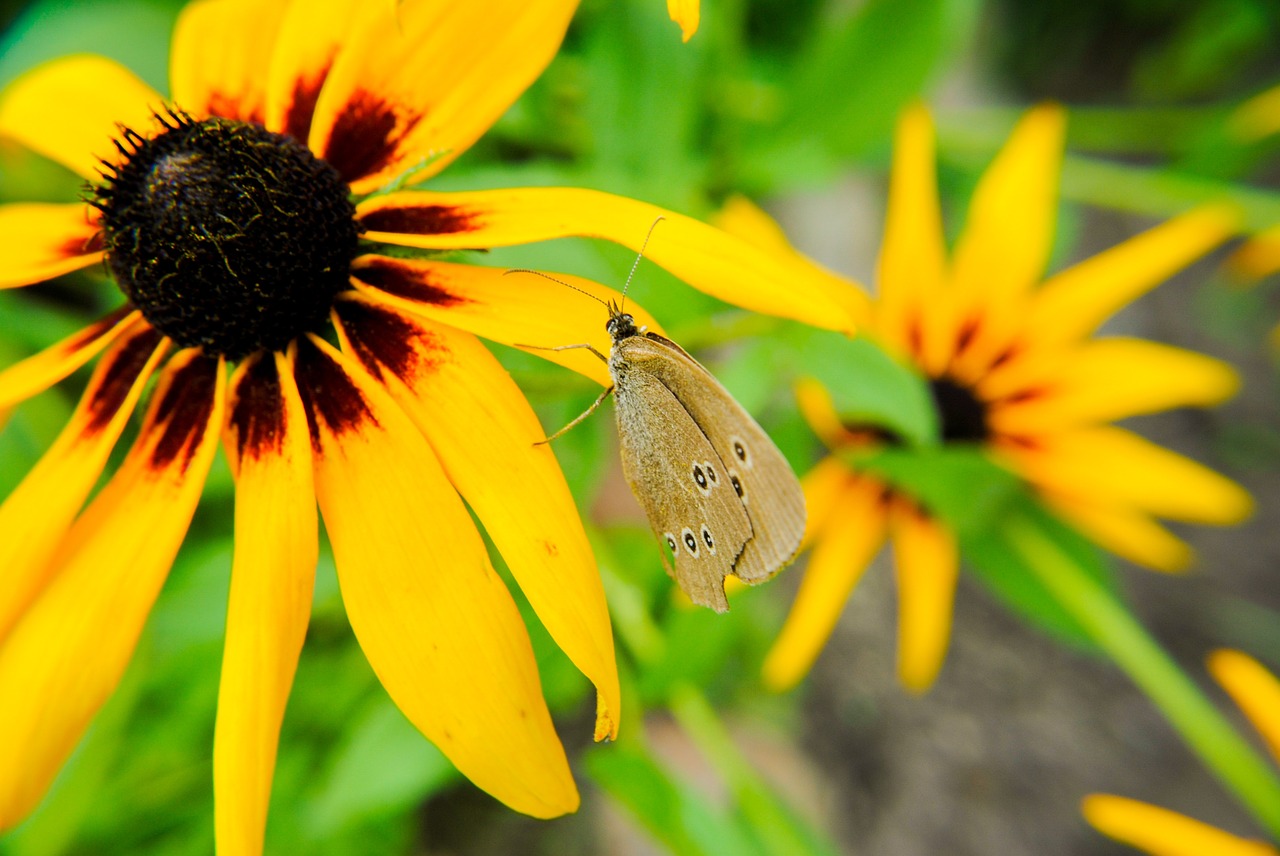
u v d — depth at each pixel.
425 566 0.27
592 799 0.39
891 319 0.33
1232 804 0.40
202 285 0.27
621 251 0.30
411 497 0.27
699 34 0.32
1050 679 0.43
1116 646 0.33
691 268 0.27
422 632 0.26
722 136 0.34
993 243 0.33
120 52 0.34
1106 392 0.33
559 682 0.31
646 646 0.31
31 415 0.33
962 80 0.52
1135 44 0.54
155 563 0.27
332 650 0.34
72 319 0.36
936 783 0.41
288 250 0.27
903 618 0.34
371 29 0.28
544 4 0.28
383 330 0.27
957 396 0.34
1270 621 0.44
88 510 0.27
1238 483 0.46
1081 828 0.40
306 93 0.28
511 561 0.26
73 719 0.26
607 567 0.32
